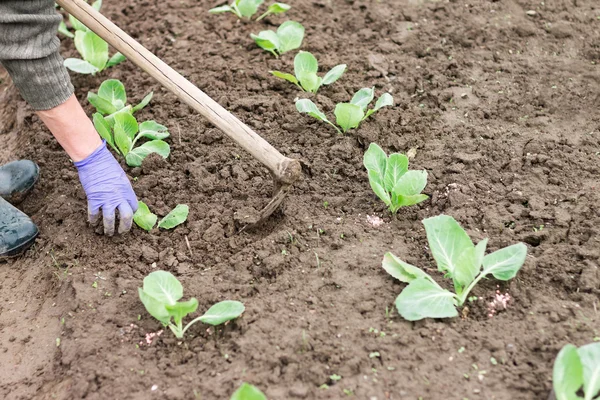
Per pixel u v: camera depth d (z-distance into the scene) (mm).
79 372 2354
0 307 2521
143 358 2369
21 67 2383
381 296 2412
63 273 2541
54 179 2746
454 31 3016
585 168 2625
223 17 3127
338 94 2855
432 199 2600
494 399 2258
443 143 2727
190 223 2600
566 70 2881
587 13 3047
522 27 3004
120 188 2549
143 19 3146
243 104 2836
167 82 2516
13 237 2588
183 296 2449
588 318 2355
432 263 2467
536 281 2422
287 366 2318
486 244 2453
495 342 2326
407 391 2273
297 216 2588
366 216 2582
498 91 2842
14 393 2375
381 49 2990
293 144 2748
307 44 3014
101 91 2805
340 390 2281
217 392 2295
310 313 2396
